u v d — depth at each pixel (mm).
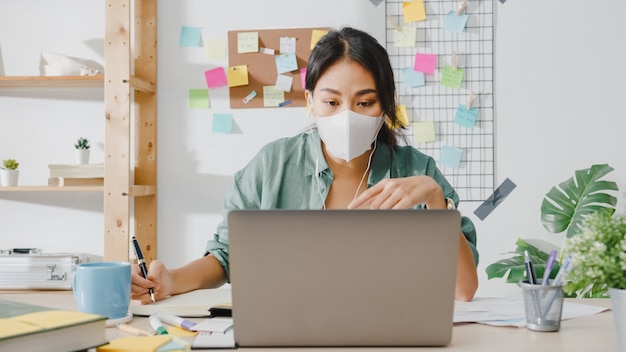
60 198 2471
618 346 754
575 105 2396
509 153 2398
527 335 843
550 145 2398
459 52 2410
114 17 2150
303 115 2426
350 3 2422
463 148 2406
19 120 2471
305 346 766
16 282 2158
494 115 2400
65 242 2465
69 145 2469
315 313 753
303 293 750
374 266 744
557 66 2396
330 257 742
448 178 2404
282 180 1505
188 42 2443
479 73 2404
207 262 1323
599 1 2391
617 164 2389
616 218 727
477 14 2406
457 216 735
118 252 2152
